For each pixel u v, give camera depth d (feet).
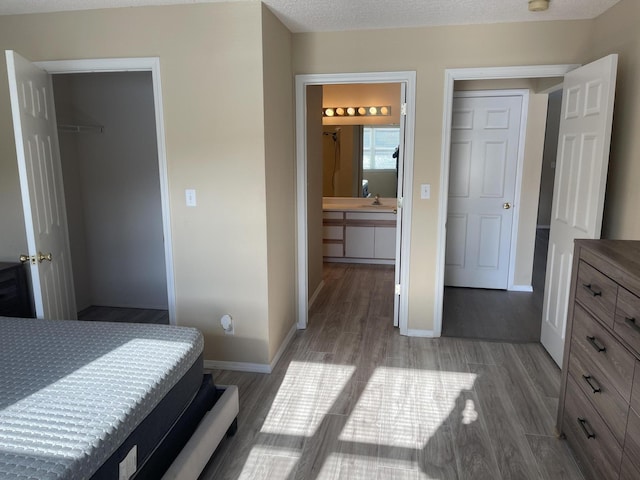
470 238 15.80
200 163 9.37
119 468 4.84
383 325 12.61
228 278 9.71
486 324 12.66
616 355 5.64
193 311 10.00
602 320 6.05
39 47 9.58
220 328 9.93
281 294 10.71
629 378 5.32
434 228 11.28
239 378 9.64
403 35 10.59
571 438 7.09
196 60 9.04
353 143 19.95
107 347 6.54
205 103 9.15
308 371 9.94
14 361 6.09
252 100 8.97
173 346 6.61
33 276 8.82
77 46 9.45
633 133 8.09
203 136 9.27
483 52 10.37
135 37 9.20
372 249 19.52
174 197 9.61
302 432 7.77
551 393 8.96
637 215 7.91
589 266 6.50
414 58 10.64
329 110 19.72
